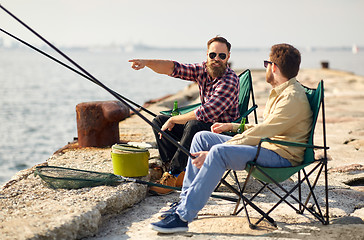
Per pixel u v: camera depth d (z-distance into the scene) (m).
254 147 3.10
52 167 4.04
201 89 4.19
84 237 3.06
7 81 46.75
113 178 3.75
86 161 4.55
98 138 5.28
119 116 5.14
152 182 4.16
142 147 4.04
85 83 45.72
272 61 3.21
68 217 3.00
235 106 4.06
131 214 3.54
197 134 3.44
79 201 3.31
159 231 3.08
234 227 3.25
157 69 4.14
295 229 3.20
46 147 14.46
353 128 7.45
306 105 3.15
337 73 22.42
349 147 6.00
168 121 4.02
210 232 3.17
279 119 3.10
